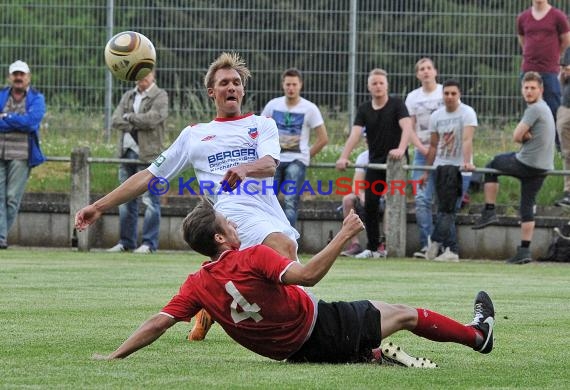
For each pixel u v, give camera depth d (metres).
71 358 14.77
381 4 41.41
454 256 37.62
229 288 13.92
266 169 17.38
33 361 14.45
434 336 14.80
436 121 37.81
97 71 42.56
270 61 41.62
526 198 37.34
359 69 41.56
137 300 22.81
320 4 41.50
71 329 18.08
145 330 14.49
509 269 33.97
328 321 14.23
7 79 42.41
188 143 18.16
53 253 37.41
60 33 42.38
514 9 41.09
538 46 40.41
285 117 37.44
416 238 39.84
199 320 17.09
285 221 18.55
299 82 37.41
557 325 19.61
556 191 41.78
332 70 41.56
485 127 41.38
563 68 38.53
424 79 39.06
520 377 13.73
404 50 41.47
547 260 38.53
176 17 41.94
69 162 42.66
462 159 37.72
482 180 41.62
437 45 41.34
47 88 42.66
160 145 38.44
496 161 37.41
